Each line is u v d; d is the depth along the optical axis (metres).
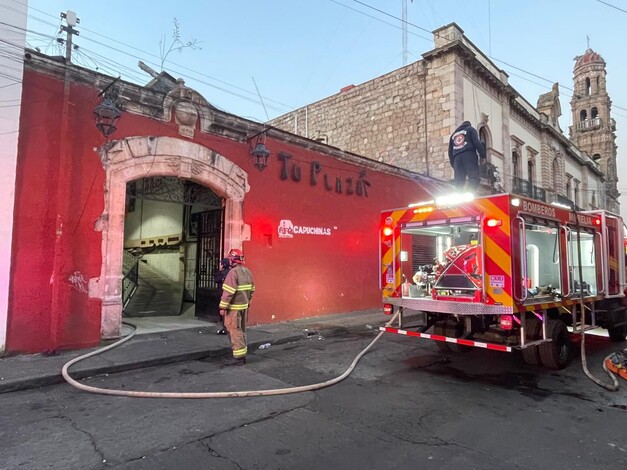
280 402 5.06
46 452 3.68
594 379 5.98
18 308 6.82
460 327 6.83
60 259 7.20
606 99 51.12
